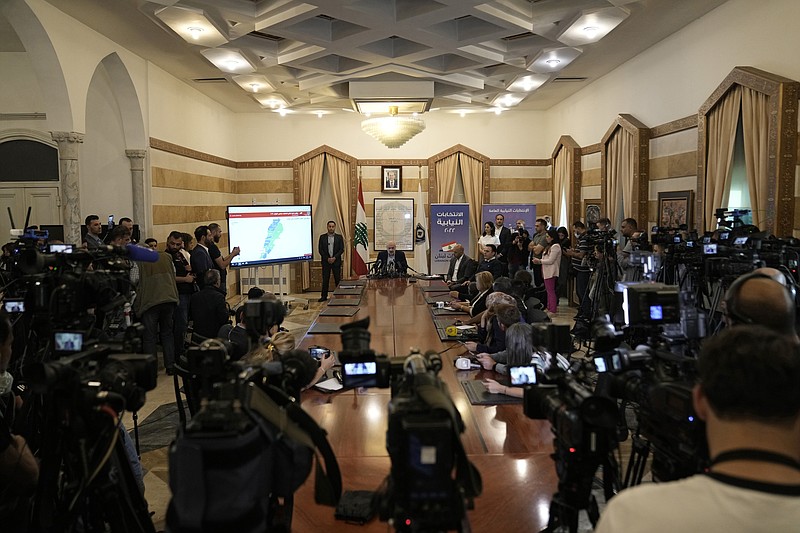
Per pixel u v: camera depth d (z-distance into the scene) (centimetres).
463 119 1213
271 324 184
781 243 410
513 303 400
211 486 125
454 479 138
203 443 126
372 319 541
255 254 975
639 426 193
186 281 648
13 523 208
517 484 217
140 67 759
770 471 92
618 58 820
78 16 601
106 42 673
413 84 858
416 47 710
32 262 215
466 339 450
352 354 171
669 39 711
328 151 1198
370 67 789
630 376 190
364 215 1132
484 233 1036
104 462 171
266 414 140
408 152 1217
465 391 326
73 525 185
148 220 785
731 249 406
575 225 891
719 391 97
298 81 862
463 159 1209
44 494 195
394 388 171
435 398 138
